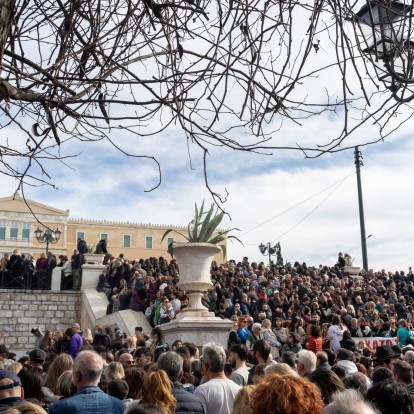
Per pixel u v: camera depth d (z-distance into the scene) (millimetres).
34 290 23750
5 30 3393
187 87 3914
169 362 4977
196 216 15430
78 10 3938
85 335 13891
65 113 3855
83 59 3998
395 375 5645
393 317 19406
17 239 64438
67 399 4098
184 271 14422
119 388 5176
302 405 2771
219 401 4957
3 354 9398
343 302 21812
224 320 14047
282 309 19484
